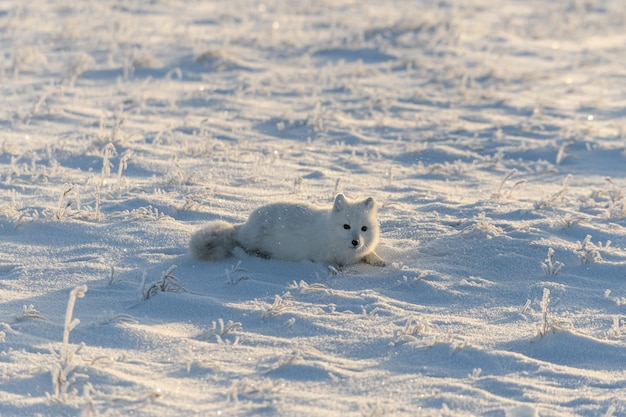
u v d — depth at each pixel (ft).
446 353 35.22
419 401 30.32
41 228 53.52
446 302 43.09
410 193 66.28
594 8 191.42
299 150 82.02
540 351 36.09
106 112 94.53
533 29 161.68
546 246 50.62
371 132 91.30
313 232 48.67
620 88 118.42
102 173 64.13
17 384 30.58
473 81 116.37
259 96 107.76
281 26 154.92
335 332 37.91
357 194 65.41
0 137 81.35
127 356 34.35
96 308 40.60
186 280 45.21
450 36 145.69
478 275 47.21
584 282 45.83
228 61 124.16
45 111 92.12
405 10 172.24
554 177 74.64
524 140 87.71
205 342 36.22
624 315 40.96
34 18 153.69
